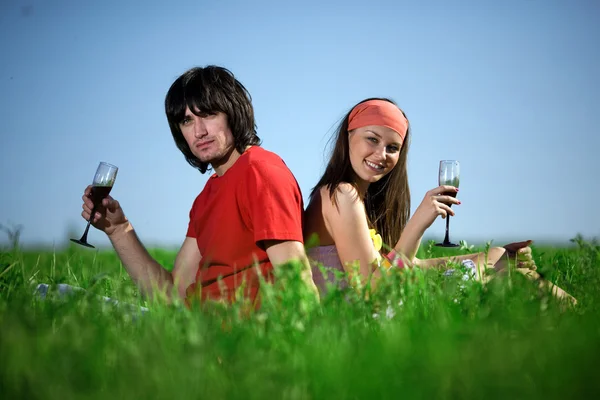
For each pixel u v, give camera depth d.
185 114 3.76
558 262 4.48
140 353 2.24
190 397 2.00
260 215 3.44
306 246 3.85
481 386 2.02
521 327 2.53
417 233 4.03
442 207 4.02
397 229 4.50
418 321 2.64
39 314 2.83
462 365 2.12
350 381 2.08
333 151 4.18
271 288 2.79
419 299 2.98
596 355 2.26
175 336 2.46
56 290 3.16
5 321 2.58
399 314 2.82
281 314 2.67
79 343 2.33
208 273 3.66
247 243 3.57
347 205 3.94
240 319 2.80
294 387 2.02
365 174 4.09
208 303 3.01
